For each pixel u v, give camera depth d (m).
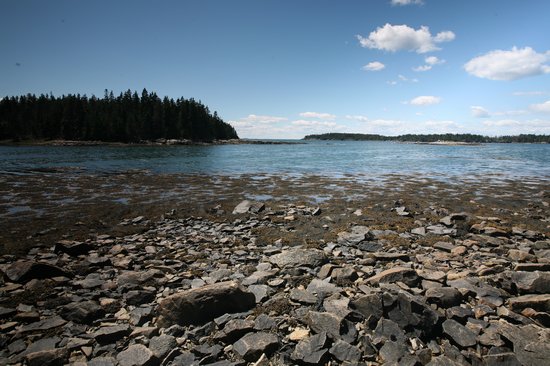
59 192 23.28
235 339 5.92
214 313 6.65
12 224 14.90
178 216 16.66
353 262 9.97
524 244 11.71
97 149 83.56
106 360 5.27
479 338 5.71
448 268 9.30
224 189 25.55
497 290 7.48
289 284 8.23
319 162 54.97
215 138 158.50
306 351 5.40
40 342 5.80
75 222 15.34
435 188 26.53
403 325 6.03
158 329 6.31
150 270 8.91
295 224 14.98
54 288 8.13
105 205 18.98
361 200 21.09
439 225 14.50
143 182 28.73
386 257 10.07
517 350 5.29
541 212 17.88
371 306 6.50
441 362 5.05
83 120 112.62
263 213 17.19
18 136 109.56
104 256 10.53
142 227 14.36
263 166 46.22
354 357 5.33
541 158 69.81
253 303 7.14
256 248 11.50
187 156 63.62
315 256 9.73
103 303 7.26
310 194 23.61
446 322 6.11
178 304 6.52
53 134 111.62
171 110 129.12
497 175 36.34
